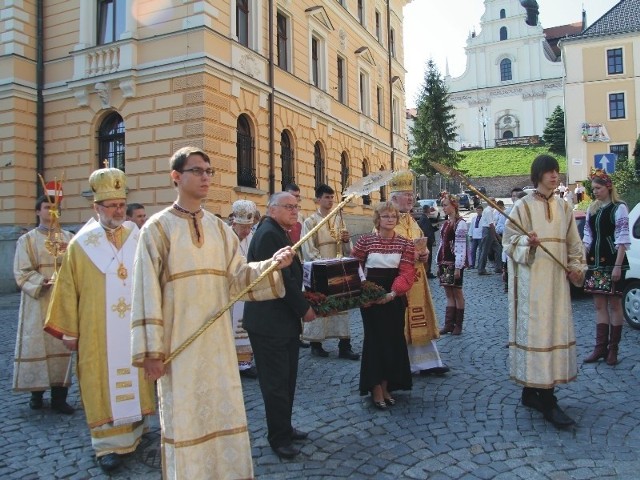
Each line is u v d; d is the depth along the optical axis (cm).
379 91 2636
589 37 3691
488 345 682
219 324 304
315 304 432
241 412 303
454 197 755
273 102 1617
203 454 288
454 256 736
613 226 586
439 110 4972
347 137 2194
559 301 438
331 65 2075
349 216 2150
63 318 396
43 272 518
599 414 447
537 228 438
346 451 397
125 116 1413
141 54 1402
